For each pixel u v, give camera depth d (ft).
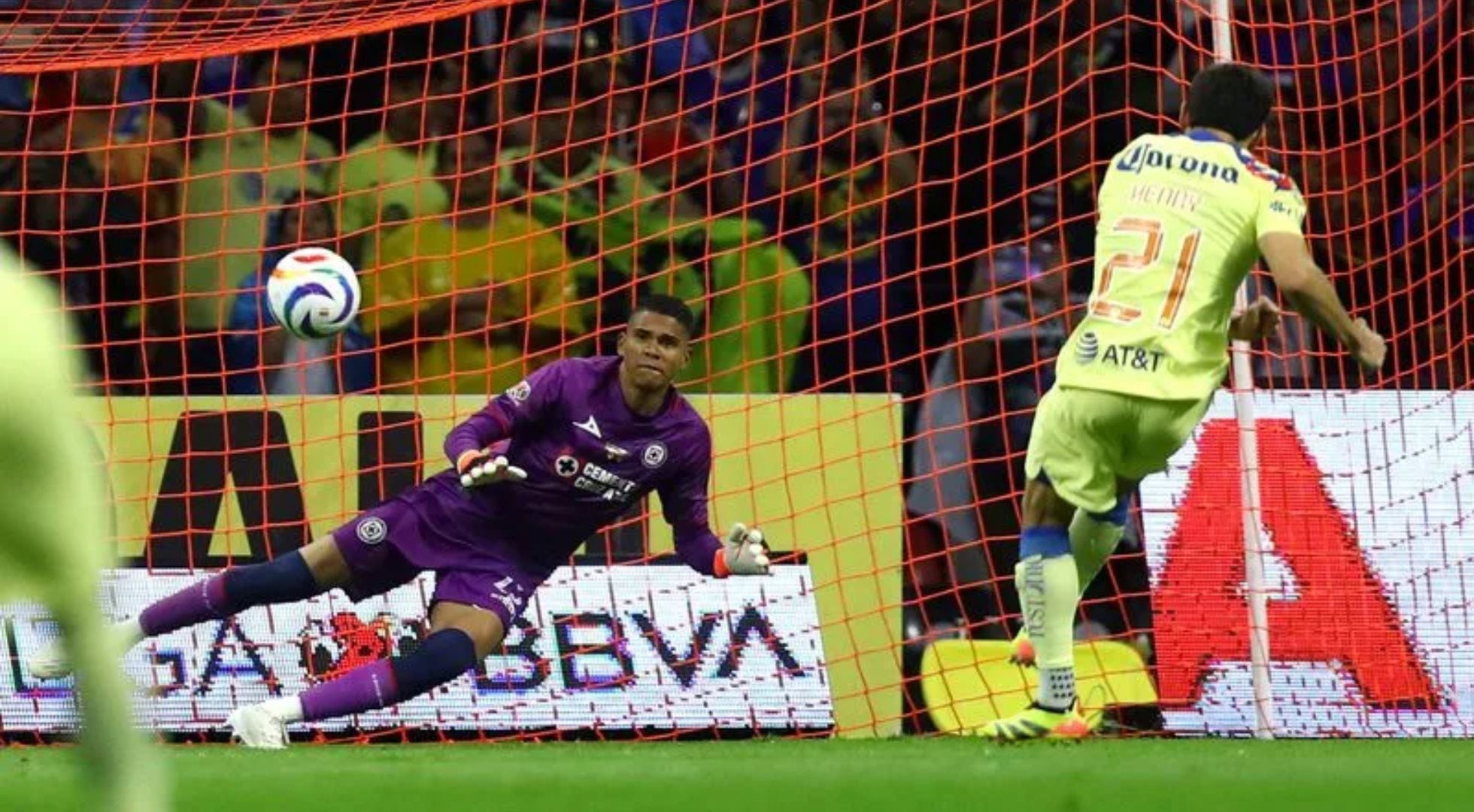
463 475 90.38
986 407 122.52
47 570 38.88
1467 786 63.16
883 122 137.18
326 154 135.33
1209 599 106.52
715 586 107.24
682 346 95.04
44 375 38.04
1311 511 107.14
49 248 133.39
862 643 107.24
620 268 130.93
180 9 126.41
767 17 141.18
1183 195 84.17
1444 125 124.06
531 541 96.48
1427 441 107.86
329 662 106.63
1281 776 65.62
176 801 60.95
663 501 97.91
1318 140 133.69
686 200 133.08
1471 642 106.52
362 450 108.17
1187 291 83.56
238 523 107.76
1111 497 85.76
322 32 120.67
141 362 130.21
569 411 95.20
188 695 106.11
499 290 128.47
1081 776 65.62
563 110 122.21
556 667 106.52
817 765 70.38
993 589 115.24
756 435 108.78
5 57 121.08
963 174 124.67
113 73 136.05
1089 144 137.49
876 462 108.37
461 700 106.11
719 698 106.52
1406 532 107.14
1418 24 124.06
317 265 94.17
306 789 63.67
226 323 130.00
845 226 134.62
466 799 61.57
